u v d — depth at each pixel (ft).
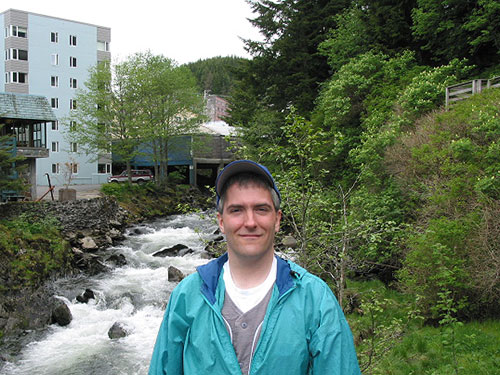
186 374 5.46
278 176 18.11
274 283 5.58
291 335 5.24
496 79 42.27
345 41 69.77
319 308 5.42
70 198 66.69
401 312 26.63
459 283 24.11
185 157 125.59
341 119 56.18
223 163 131.95
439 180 31.17
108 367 27.27
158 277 45.39
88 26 140.87
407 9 64.13
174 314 5.71
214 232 66.69
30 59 130.11
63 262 46.06
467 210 27.25
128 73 96.63
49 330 33.06
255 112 82.28
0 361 27.99
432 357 20.52
